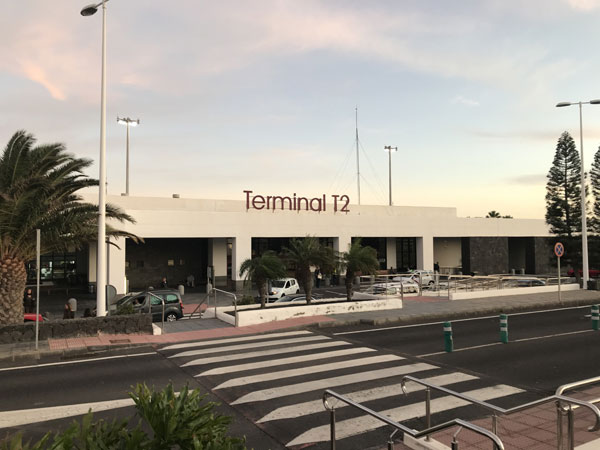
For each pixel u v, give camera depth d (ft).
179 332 53.72
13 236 50.39
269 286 98.22
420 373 34.86
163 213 114.21
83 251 132.05
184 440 12.80
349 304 66.49
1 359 41.06
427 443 20.61
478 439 21.35
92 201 117.70
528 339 49.16
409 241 177.37
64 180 56.44
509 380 33.01
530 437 21.02
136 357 42.06
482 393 29.81
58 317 81.05
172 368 37.52
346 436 23.20
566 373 34.99
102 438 12.96
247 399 29.01
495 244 171.94
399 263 174.29
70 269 135.44
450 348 42.68
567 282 135.64
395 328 56.75
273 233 129.29
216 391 30.89
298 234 133.28
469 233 163.84
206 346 46.11
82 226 54.80
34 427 25.08
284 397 29.30
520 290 93.04
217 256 137.39
